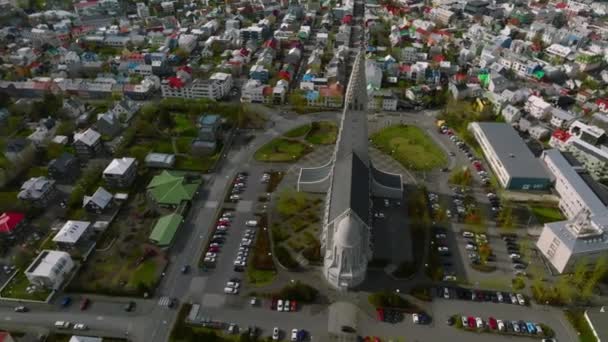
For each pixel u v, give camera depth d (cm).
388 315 14262
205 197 19412
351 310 14425
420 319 14125
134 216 18250
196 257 16388
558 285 15288
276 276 15588
